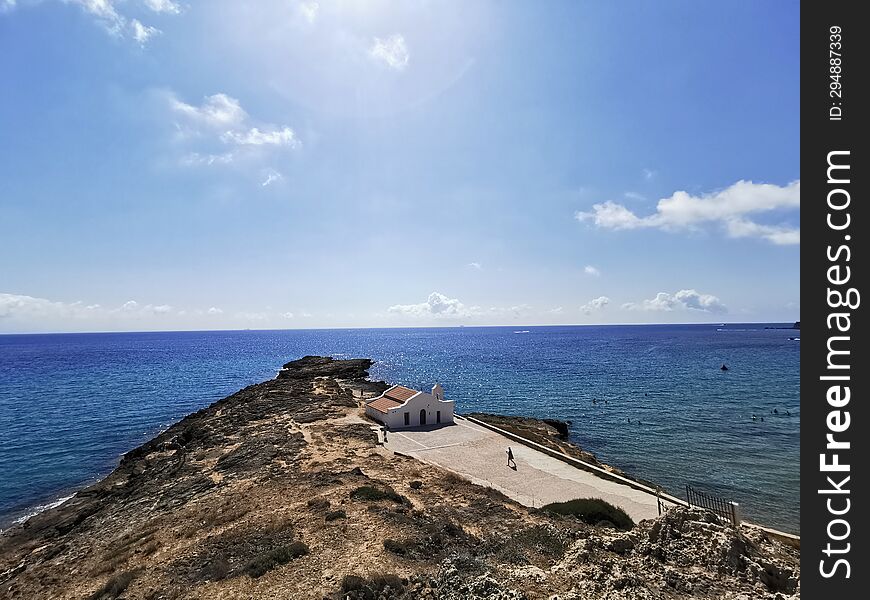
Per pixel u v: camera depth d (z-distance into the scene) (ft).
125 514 101.04
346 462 114.93
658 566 42.65
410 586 47.24
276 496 87.30
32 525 113.80
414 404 168.86
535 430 185.57
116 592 55.16
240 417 194.29
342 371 376.48
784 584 40.63
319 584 50.55
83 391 333.62
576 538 55.11
